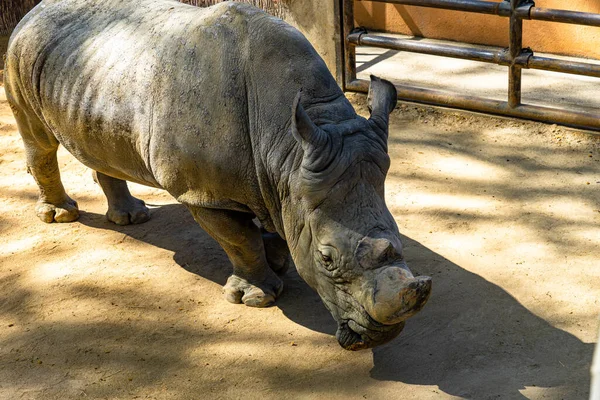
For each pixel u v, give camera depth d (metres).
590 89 10.87
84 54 6.91
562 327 6.35
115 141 6.72
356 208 5.22
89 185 9.27
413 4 10.09
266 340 6.42
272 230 6.46
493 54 9.75
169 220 8.40
